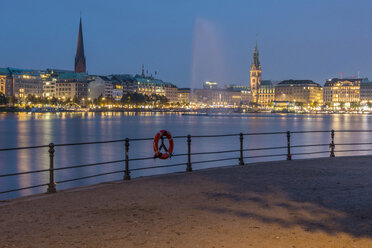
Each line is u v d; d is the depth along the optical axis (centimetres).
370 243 1005
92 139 9425
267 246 987
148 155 6306
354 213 1269
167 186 1691
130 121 18800
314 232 1088
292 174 1991
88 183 3972
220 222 1179
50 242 1015
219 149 7312
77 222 1184
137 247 980
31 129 12594
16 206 1370
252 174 1989
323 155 6309
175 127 14962
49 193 1579
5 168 4991
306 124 17500
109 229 1116
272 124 17638
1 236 1062
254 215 1251
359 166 2270
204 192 1574
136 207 1351
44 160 5700
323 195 1522
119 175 4453
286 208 1333
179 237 1049
